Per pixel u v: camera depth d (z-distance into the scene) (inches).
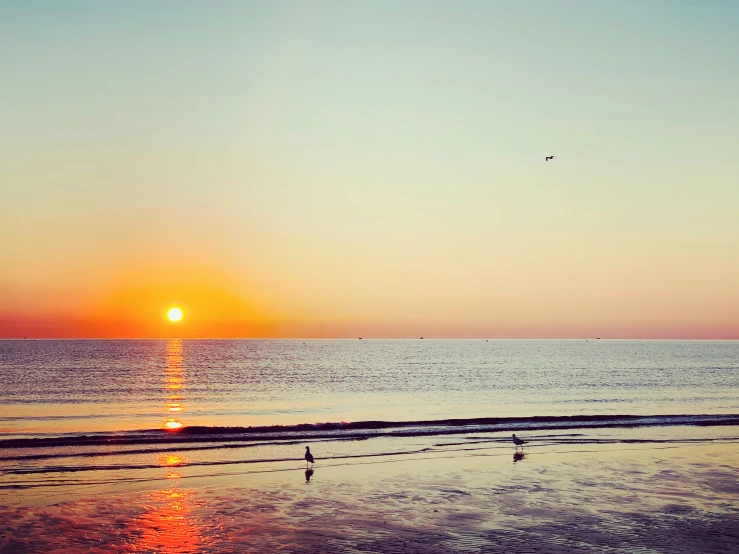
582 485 1118.4
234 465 1259.2
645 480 1155.9
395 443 1505.9
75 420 1948.8
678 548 821.2
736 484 1131.9
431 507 983.6
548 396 2815.0
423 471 1216.8
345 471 1214.3
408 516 938.1
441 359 7268.7
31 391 3006.9
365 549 805.9
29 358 6619.1
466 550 805.9
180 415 2101.4
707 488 1104.2
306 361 6614.2
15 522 891.4
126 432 1609.3
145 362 6082.7
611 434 1649.9
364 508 975.6
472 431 1679.4
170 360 6584.6
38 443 1456.7
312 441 1524.4
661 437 1606.8
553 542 837.2
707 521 927.0
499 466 1263.5
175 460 1301.7
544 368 5334.6
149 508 965.2
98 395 2822.3
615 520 927.7
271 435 1592.0
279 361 6584.6
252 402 2544.3
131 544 818.2
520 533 869.8
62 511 944.3
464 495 1050.1
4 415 2070.6
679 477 1179.3
